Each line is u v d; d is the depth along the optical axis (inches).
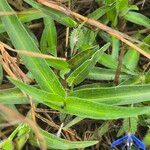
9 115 5.1
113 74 6.7
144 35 7.7
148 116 6.4
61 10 6.7
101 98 5.8
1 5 5.8
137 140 6.1
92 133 6.7
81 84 7.1
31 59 5.8
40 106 6.7
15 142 5.6
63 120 6.3
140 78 6.5
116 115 5.3
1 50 6.2
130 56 7.0
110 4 6.9
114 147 6.8
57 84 5.7
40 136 5.3
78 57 6.3
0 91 5.9
